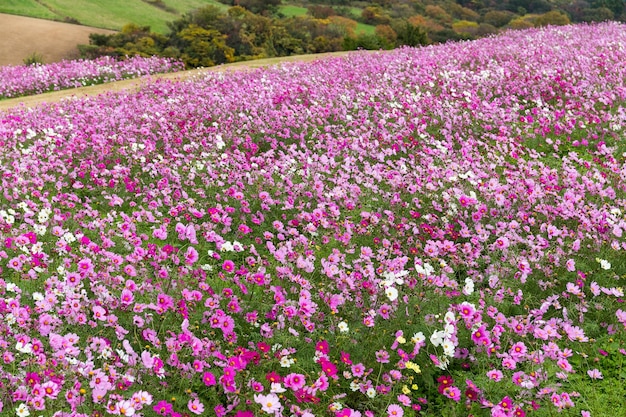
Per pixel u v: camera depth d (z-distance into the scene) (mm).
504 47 17375
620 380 4762
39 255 5816
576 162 9422
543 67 13641
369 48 34969
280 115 10688
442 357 4699
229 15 44500
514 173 8227
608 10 63312
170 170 8398
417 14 65688
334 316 5180
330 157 9305
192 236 5918
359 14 65250
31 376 3852
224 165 8539
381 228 7004
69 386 3957
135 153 9164
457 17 69000
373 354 4875
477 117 10719
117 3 60688
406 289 5609
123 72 23438
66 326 4703
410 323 5090
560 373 4605
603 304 5566
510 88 12570
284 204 7496
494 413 4125
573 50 15711
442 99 11867
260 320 5199
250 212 7273
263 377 4434
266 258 6195
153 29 57000
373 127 10367
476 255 6340
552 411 4398
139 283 5379
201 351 4566
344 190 7719
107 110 12391
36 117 12594
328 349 4844
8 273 5930
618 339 5211
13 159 9578
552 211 6992
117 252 6445
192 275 5594
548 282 5688
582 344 5125
